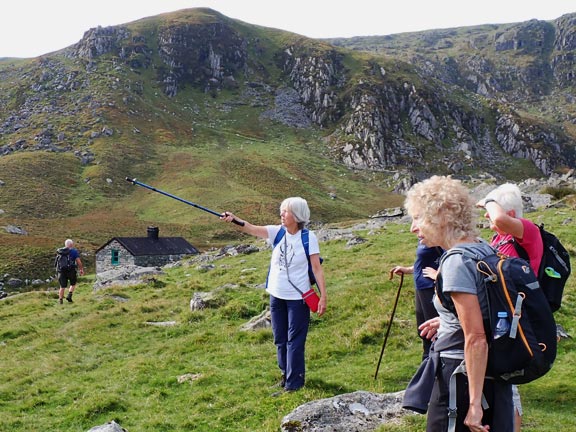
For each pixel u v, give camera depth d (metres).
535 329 4.54
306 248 10.70
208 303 21.11
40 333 21.38
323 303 10.62
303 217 10.71
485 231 29.34
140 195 146.12
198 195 141.88
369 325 15.38
